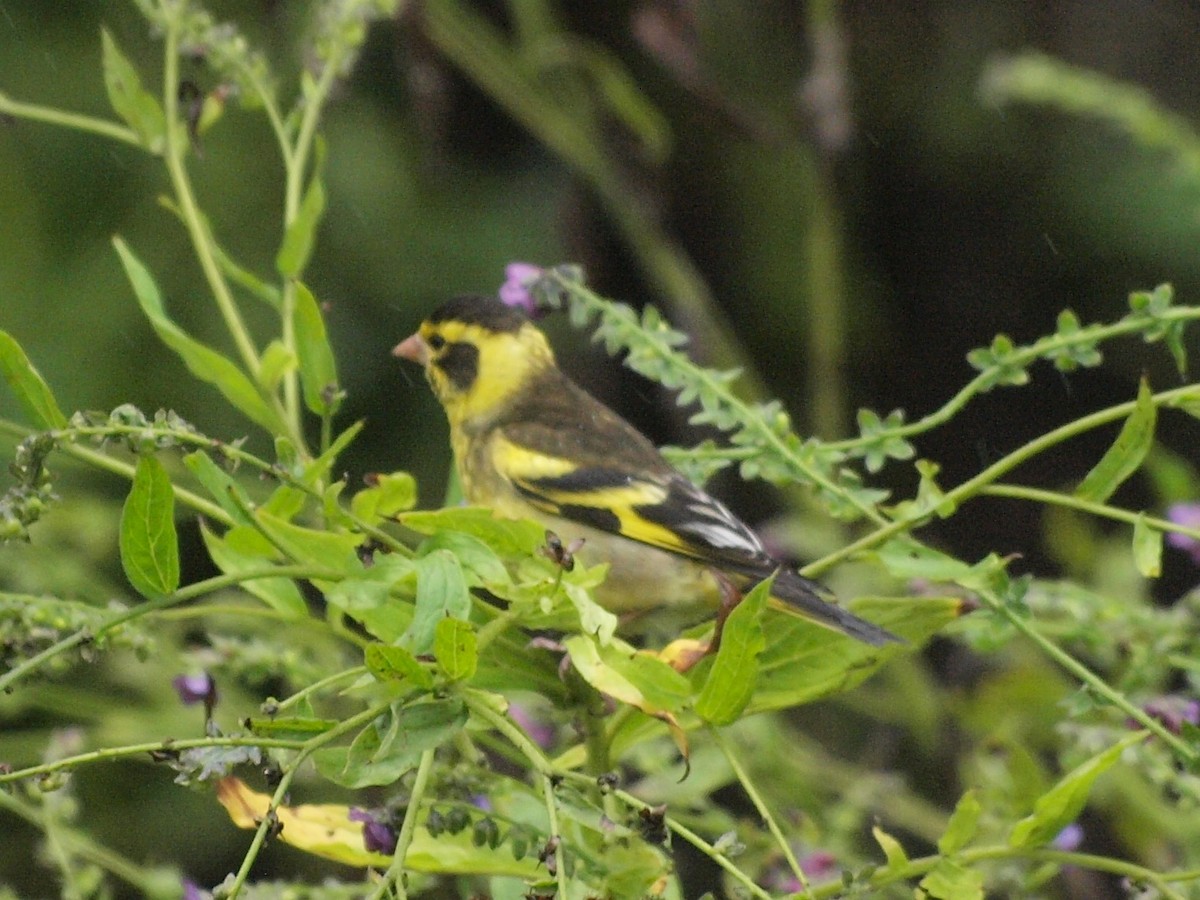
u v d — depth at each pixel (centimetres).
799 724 1291
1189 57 1642
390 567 507
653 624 823
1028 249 1686
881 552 603
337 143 1333
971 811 523
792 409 1534
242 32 1248
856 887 513
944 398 1791
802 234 1521
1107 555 960
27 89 1287
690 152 1510
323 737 476
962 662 983
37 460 485
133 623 573
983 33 1648
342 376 1314
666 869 503
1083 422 578
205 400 1254
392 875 462
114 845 1192
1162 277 1627
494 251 1355
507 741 703
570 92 1233
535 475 833
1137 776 829
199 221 681
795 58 1523
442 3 1198
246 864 451
